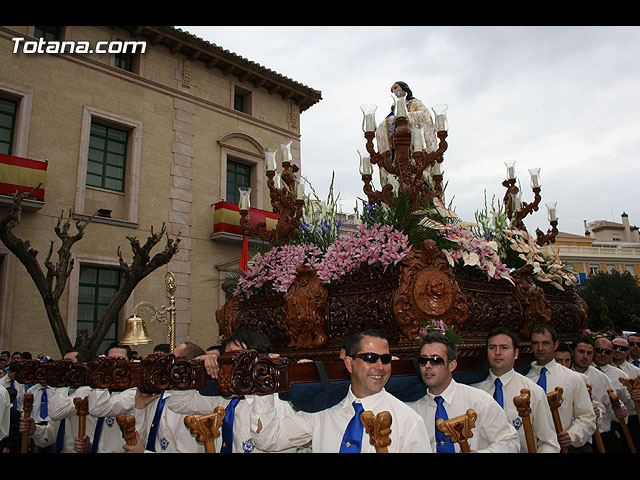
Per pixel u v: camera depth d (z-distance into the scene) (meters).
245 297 4.71
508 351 3.28
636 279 32.50
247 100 18.95
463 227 4.02
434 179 4.33
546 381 3.79
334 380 2.52
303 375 2.35
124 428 2.45
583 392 3.64
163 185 15.77
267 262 4.39
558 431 3.28
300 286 3.91
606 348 5.39
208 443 2.17
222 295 16.27
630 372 5.93
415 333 3.30
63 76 14.26
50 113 13.85
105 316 9.98
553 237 5.70
